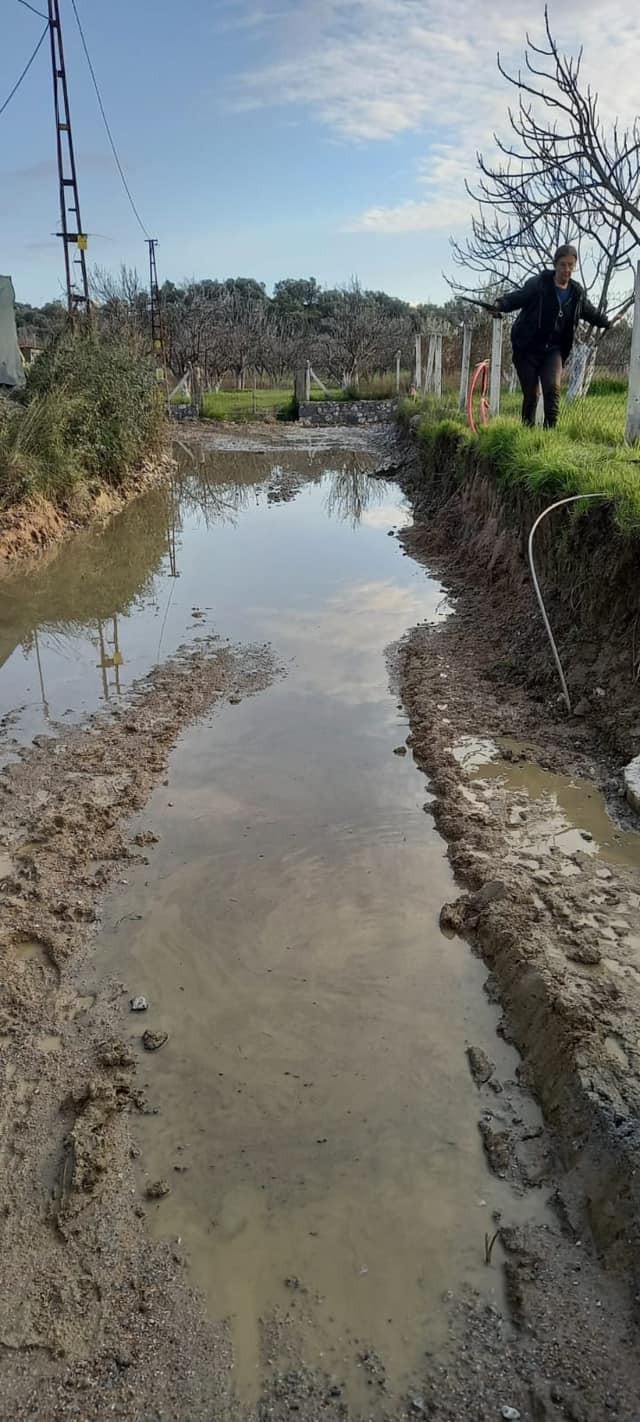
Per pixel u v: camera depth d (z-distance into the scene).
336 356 39.81
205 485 16.55
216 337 38.06
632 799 4.37
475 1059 3.01
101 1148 2.71
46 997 3.37
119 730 5.57
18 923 3.75
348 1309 2.24
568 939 3.41
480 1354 2.12
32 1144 2.76
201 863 4.14
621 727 4.93
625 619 5.32
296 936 3.64
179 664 6.77
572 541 5.91
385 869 4.07
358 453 21.41
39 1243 2.45
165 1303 2.28
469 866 3.99
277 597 8.57
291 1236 2.44
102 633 7.62
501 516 8.20
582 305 8.40
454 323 25.28
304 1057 3.04
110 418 14.20
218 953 3.55
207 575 9.55
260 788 4.82
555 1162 2.61
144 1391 2.08
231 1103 2.87
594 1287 2.24
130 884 4.01
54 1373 2.13
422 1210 2.50
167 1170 2.65
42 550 10.37
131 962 3.52
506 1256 2.36
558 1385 2.03
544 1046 2.97
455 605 8.00
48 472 11.49
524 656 6.21
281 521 12.80
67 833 4.39
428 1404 2.02
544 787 4.65
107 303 28.95
